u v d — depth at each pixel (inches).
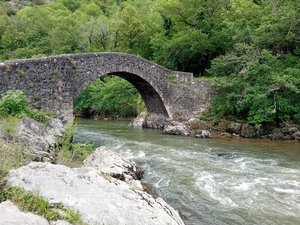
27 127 491.2
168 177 496.7
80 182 227.1
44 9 2864.2
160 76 989.8
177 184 462.9
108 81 1565.0
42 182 202.4
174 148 732.7
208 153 685.9
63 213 174.4
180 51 1248.8
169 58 1301.7
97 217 184.9
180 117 1013.2
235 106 925.8
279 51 979.9
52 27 2170.3
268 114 875.4
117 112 1493.6
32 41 2138.3
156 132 984.3
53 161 426.0
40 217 163.5
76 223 171.8
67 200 189.5
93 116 1594.5
